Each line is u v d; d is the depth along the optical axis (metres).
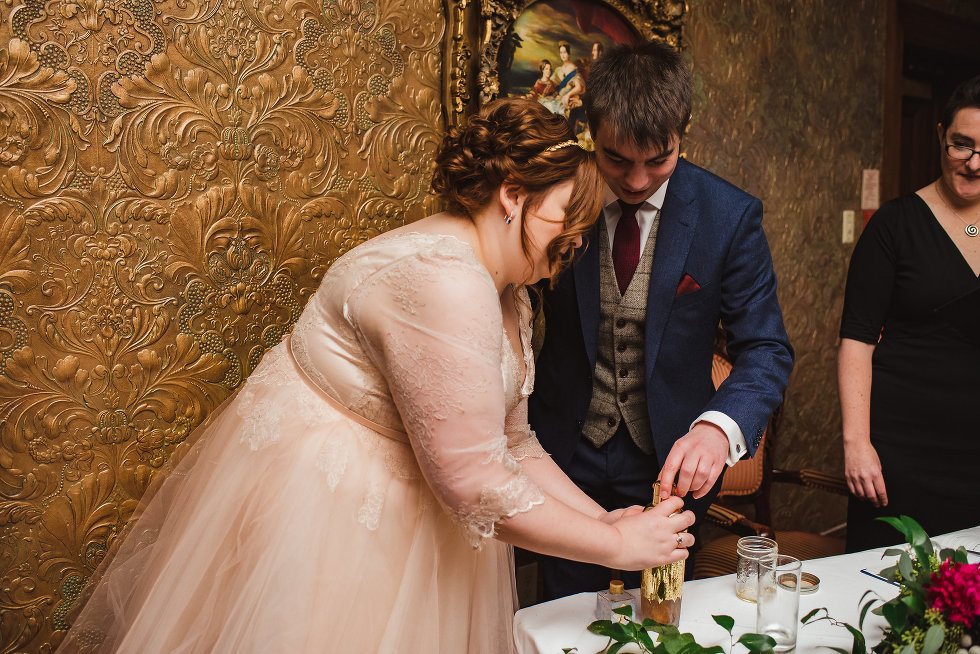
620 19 2.63
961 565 1.00
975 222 2.09
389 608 1.23
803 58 3.43
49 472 1.70
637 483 1.93
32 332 1.65
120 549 1.50
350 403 1.25
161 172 1.79
